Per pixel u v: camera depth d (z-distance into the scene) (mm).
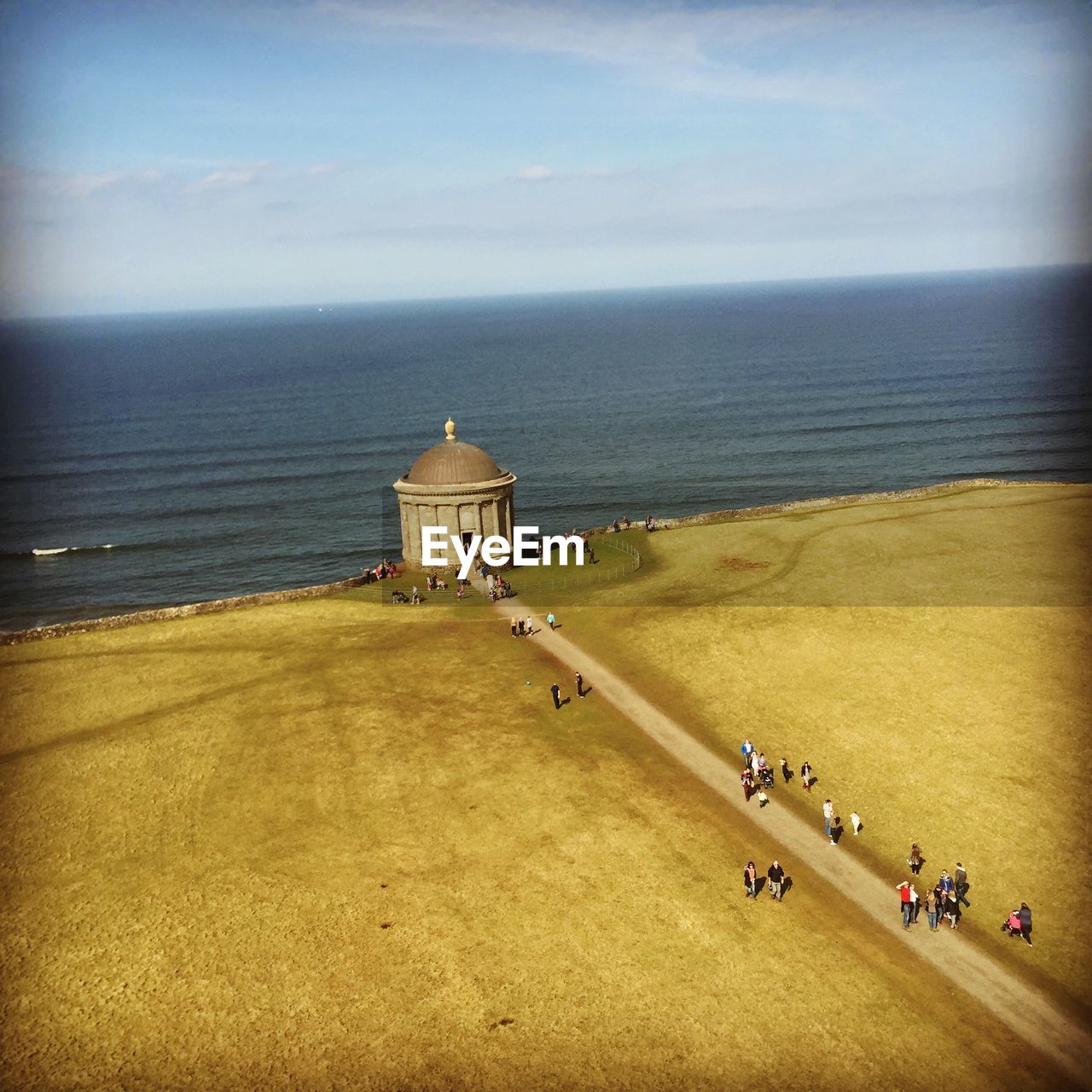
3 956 25500
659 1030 22703
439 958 25000
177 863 29406
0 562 90562
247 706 40469
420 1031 22641
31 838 31047
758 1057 21922
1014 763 33781
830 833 30094
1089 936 25734
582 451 130875
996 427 127625
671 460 122312
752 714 38469
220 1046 22359
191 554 91000
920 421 135500
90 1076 21578
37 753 36844
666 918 26547
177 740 37531
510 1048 22109
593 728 37656
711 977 24391
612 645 45844
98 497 114188
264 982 24312
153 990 24188
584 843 29922
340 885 28047
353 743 36688
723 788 33281
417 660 44938
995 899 27391
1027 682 39531
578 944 25516
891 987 24094
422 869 28672
